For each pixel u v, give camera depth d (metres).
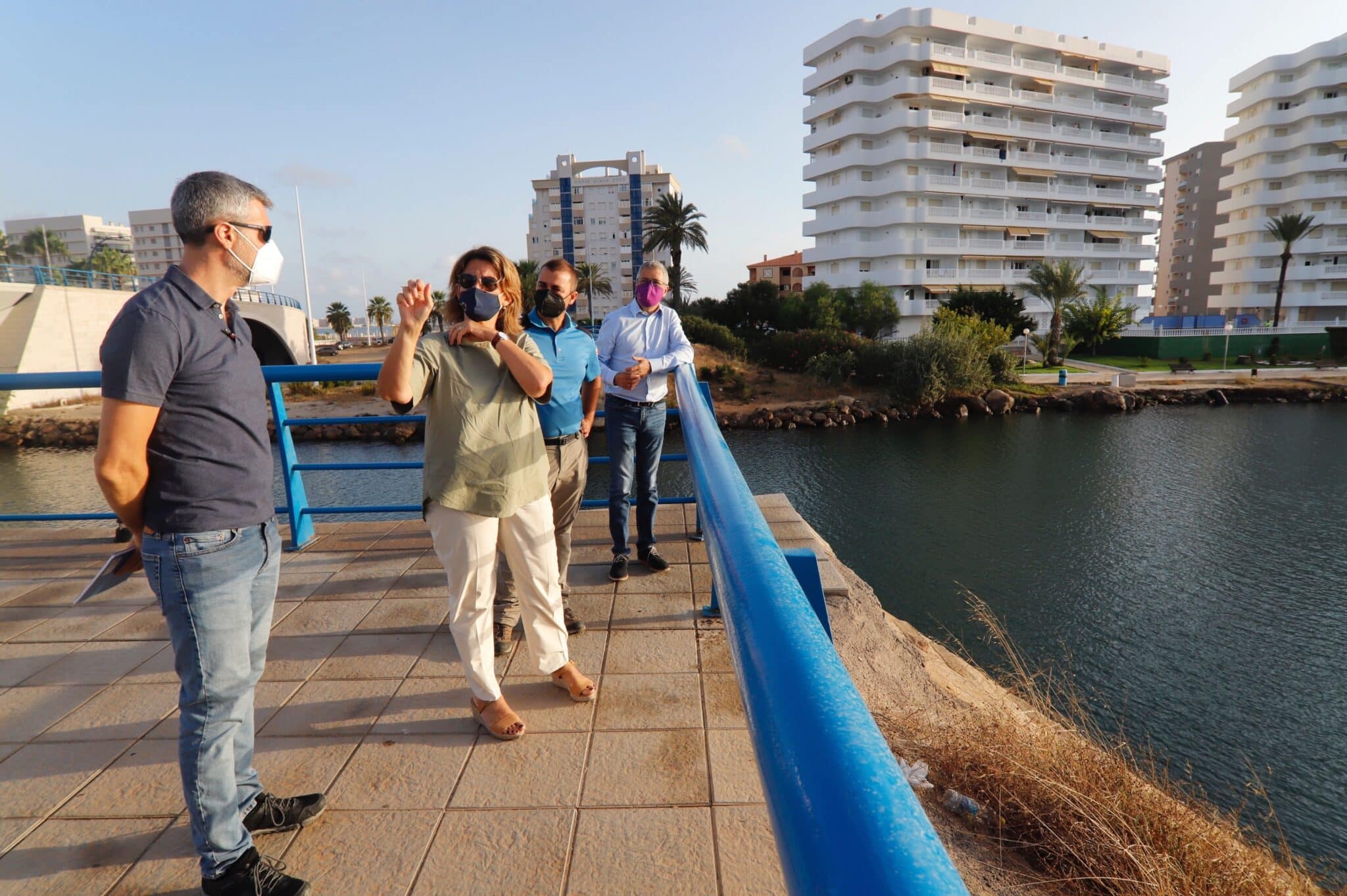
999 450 31.33
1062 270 53.97
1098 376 48.53
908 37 59.06
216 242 1.63
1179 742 10.62
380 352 76.12
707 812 1.97
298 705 2.52
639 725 2.37
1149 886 2.68
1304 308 70.00
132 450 1.54
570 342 2.96
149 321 1.53
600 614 3.20
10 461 30.12
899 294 60.12
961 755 3.28
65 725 2.47
